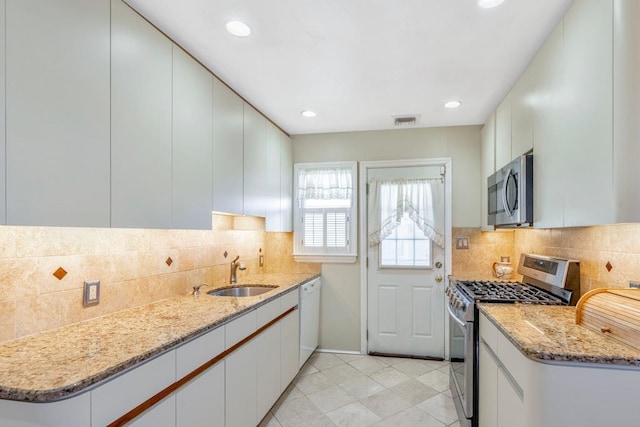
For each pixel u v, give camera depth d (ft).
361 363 11.41
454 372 8.65
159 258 7.20
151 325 5.30
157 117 5.74
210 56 6.88
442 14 5.53
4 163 3.54
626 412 3.97
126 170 5.09
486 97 8.99
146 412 4.20
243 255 11.09
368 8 5.40
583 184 4.86
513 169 7.23
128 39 5.17
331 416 8.21
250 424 6.93
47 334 4.80
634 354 4.05
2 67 3.53
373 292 12.25
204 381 5.38
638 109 3.95
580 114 4.95
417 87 8.40
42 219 3.91
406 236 12.03
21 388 3.23
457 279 10.04
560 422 4.11
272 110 10.03
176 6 5.30
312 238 12.63
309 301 11.27
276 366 8.36
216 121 7.61
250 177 9.34
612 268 5.88
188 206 6.54
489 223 9.68
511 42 6.33
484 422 6.60
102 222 4.68
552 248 8.17
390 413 8.34
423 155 11.97
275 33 6.09
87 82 4.48
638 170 3.95
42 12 3.92
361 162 12.38
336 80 8.02
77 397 3.33
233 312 6.19
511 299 7.00
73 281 5.31
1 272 4.37
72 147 4.27
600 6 4.45
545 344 4.42
